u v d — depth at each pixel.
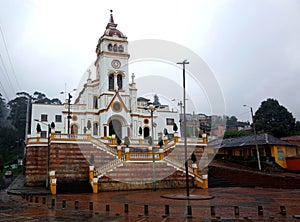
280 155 35.78
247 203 15.05
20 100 82.19
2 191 24.91
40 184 28.30
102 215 12.06
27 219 11.41
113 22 48.59
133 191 22.69
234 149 42.38
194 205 14.38
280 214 11.71
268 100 58.50
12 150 71.75
